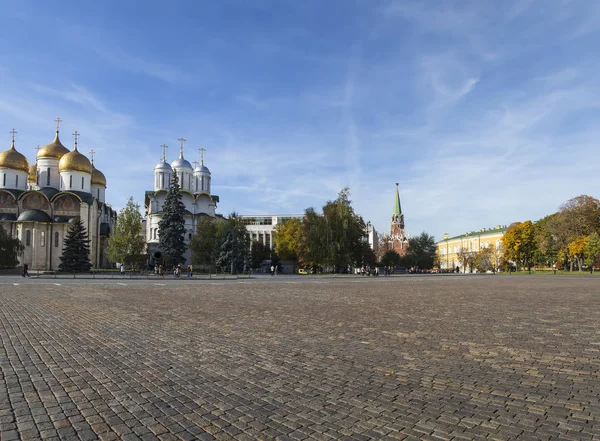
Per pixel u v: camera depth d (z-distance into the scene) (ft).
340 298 73.51
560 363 26.02
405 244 497.87
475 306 59.06
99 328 39.63
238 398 19.99
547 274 261.85
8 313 50.42
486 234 459.32
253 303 63.72
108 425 16.88
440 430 16.24
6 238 193.16
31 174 283.38
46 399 19.92
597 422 16.88
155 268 211.00
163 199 281.54
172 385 22.03
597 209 274.57
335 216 228.84
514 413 17.90
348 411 18.26
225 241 234.99
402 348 30.53
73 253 201.05
